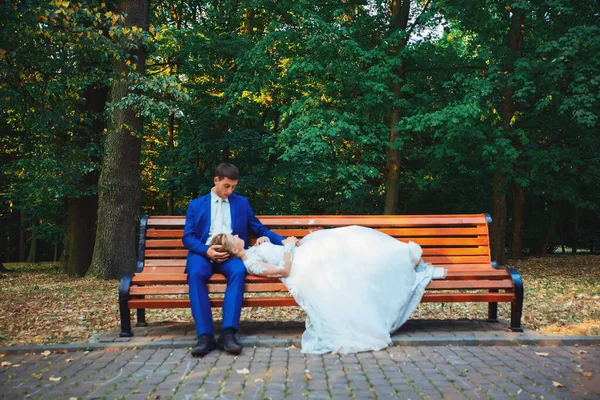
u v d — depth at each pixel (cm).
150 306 454
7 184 1795
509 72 1415
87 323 550
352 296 437
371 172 1366
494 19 1553
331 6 1448
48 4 629
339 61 1290
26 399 307
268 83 1483
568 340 441
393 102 1377
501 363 380
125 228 1185
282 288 452
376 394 311
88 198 1509
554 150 1520
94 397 308
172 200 2019
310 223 530
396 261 462
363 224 534
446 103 1499
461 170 1524
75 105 845
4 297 821
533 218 2492
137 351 423
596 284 999
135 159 1200
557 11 1303
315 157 1688
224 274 456
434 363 382
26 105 764
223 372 359
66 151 942
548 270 1434
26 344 446
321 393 313
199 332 418
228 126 1816
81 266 1488
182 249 533
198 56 1611
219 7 1714
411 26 1505
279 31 1373
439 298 469
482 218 538
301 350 416
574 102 1198
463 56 1596
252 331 484
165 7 1791
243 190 1742
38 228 1870
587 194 2314
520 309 475
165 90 956
